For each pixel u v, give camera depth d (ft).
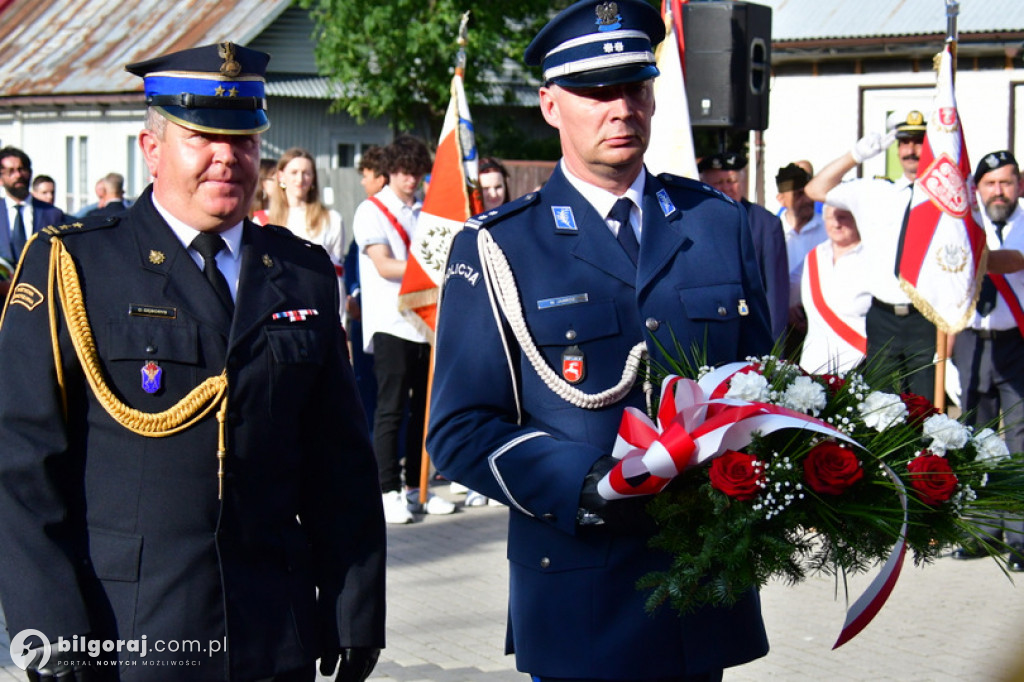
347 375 11.91
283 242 11.98
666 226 12.12
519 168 66.49
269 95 82.23
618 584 11.31
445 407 11.65
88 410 10.78
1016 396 27.61
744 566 10.32
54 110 92.89
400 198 31.35
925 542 10.97
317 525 11.84
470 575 25.76
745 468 10.21
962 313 26.96
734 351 11.94
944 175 27.12
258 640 10.87
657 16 11.90
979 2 57.47
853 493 10.59
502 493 11.28
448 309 11.94
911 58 58.80
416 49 73.00
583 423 11.48
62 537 10.61
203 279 11.21
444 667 19.58
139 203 11.48
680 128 25.48
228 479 10.85
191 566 10.67
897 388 11.78
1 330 10.93
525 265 11.78
